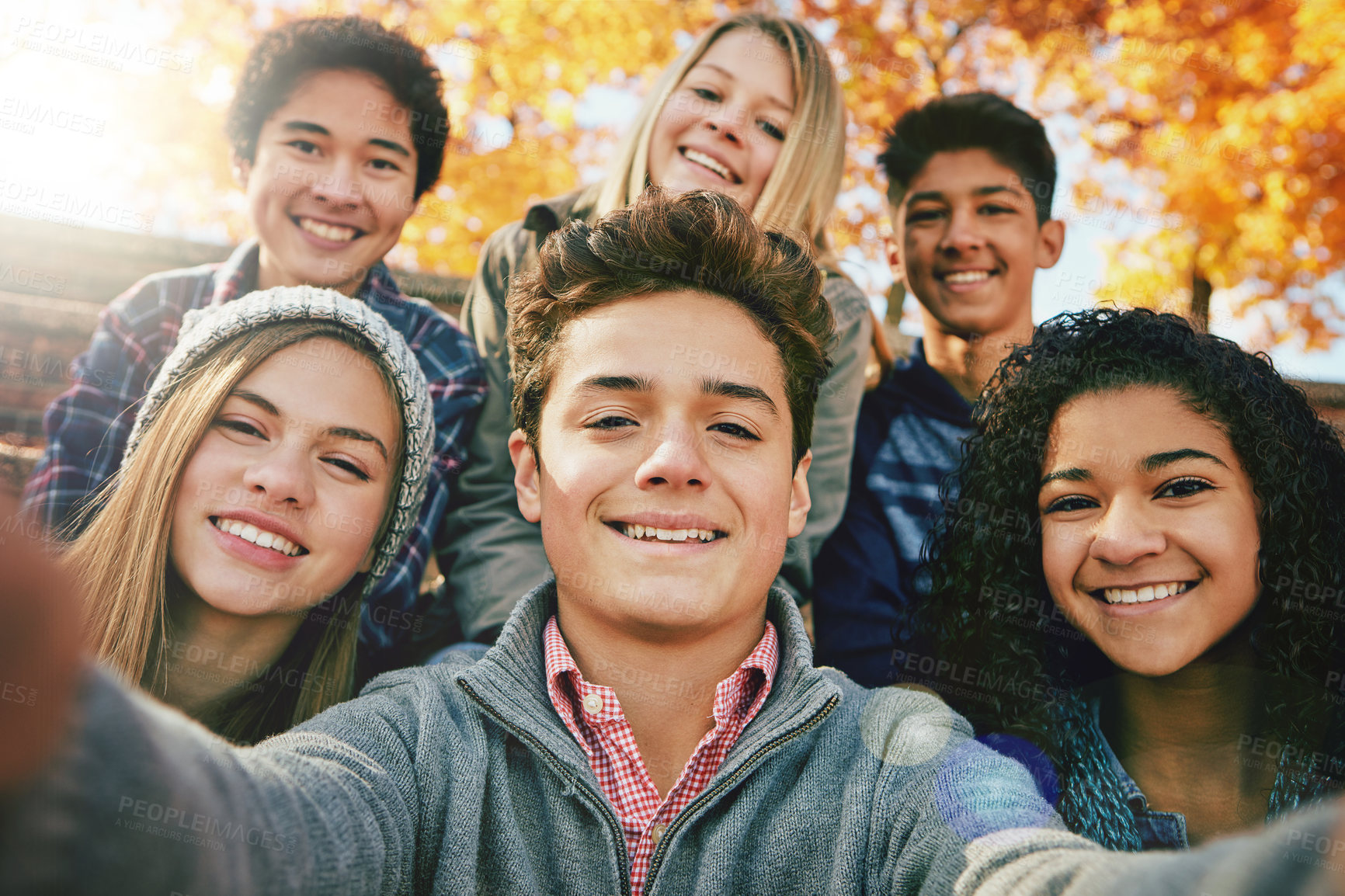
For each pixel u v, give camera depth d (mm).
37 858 229
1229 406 613
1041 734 640
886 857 460
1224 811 619
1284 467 613
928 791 459
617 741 504
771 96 893
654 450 500
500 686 500
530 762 499
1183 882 258
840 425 844
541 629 537
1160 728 637
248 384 672
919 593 779
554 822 479
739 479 502
